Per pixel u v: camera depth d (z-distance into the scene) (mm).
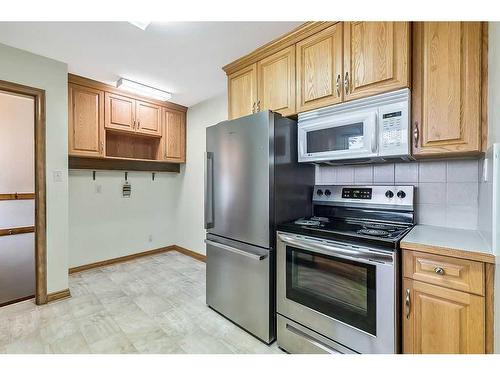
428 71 1414
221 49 2188
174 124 3846
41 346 1768
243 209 1973
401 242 1287
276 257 1805
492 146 1061
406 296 1274
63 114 2471
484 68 1280
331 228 1621
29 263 3430
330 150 1781
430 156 1534
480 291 1087
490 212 1149
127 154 3660
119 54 2287
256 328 1892
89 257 3357
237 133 2010
